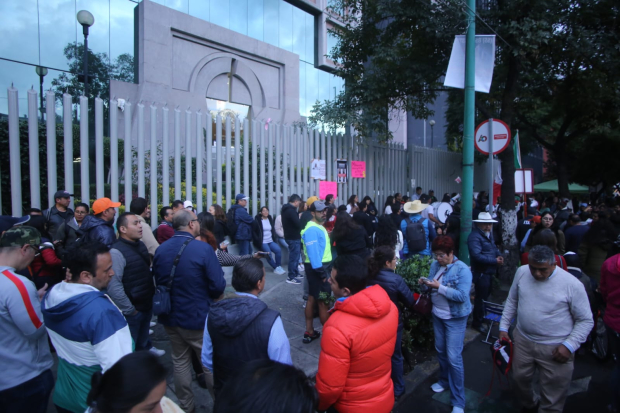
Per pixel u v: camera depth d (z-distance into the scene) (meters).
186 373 3.26
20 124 6.12
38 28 10.76
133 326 3.51
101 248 2.24
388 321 2.43
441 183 14.85
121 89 11.91
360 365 2.29
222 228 6.55
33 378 2.33
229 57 15.14
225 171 7.13
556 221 9.48
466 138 5.71
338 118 9.14
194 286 3.11
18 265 2.42
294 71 17.75
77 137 7.17
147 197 6.49
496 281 7.41
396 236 5.65
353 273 2.56
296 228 7.12
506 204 8.38
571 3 7.83
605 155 20.22
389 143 11.82
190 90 13.80
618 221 6.68
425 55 8.92
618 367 3.45
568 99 10.51
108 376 1.31
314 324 5.43
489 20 7.87
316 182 8.95
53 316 2.04
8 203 5.92
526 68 8.38
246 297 2.31
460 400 3.52
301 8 18.92
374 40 9.48
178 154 6.36
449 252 3.65
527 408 3.47
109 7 12.17
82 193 5.42
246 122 7.38
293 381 1.24
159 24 12.71
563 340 3.08
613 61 7.83
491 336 5.36
